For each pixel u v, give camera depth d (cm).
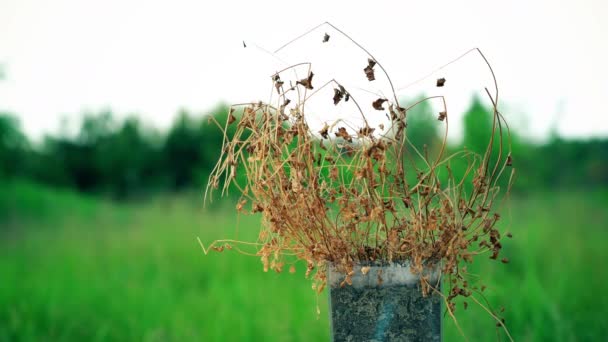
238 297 316
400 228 122
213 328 288
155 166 1129
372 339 119
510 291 290
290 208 122
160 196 931
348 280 118
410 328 118
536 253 355
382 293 119
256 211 129
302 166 121
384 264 121
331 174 124
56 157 1159
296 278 345
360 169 121
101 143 1174
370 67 118
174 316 316
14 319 324
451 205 120
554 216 484
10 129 1063
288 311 285
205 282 382
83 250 518
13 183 948
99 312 339
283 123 138
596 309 279
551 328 260
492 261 327
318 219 121
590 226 455
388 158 136
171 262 424
